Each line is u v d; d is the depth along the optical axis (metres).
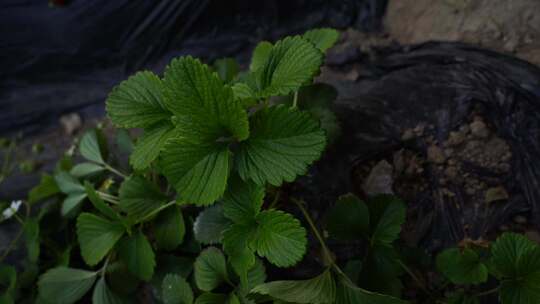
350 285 0.47
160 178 0.59
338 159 0.57
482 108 0.58
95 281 0.59
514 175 0.55
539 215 0.53
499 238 0.47
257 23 0.77
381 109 0.60
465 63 0.61
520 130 0.56
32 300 0.60
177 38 0.79
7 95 0.80
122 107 0.50
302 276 0.54
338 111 0.60
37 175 0.72
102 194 0.59
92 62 0.80
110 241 0.53
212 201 0.45
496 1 0.62
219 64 0.63
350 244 0.54
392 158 0.57
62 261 0.59
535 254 0.46
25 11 0.79
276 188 0.54
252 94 0.49
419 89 0.61
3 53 0.80
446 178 0.56
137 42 0.79
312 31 0.54
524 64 0.59
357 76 0.67
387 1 0.72
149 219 0.54
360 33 0.73
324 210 0.55
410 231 0.55
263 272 0.50
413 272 0.53
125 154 0.67
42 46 0.79
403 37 0.70
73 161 0.72
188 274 0.54
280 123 0.46
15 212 0.64
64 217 0.61
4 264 0.63
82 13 0.78
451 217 0.54
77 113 0.79
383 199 0.51
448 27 0.66
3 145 0.76
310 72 0.46
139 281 0.56
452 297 0.49
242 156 0.47
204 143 0.46
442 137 0.57
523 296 0.46
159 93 0.50
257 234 0.47
